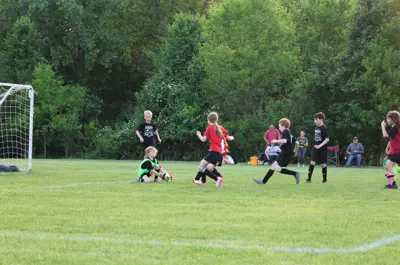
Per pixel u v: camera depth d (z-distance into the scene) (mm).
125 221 19547
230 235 16922
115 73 163750
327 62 117000
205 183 37156
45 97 134875
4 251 14312
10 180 40094
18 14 153125
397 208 24391
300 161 91250
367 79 103250
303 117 113938
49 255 13867
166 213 21734
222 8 127062
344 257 13867
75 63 153250
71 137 137000
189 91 125562
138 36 169000
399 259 13734
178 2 164625
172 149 128125
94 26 146875
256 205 24938
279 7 130125
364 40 108688
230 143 119688
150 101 130500
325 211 22906
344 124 108125
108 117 161375
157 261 13273
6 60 140500
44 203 24969
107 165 73625
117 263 13070
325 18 131375
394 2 106875
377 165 113562
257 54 120312
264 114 116500
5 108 104250
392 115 36375
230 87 124000
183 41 134625
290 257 13852
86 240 15867
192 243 15602
